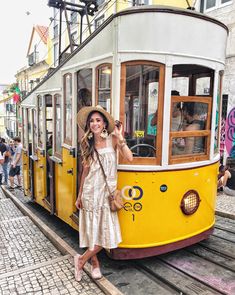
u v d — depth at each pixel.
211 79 3.68
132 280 3.24
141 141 3.39
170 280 3.19
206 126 3.68
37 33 22.70
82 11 5.63
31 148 7.13
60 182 4.76
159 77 3.22
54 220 5.80
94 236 2.90
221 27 3.59
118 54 3.15
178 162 3.40
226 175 6.68
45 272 3.23
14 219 5.34
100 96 3.52
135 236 3.29
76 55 4.04
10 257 3.76
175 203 3.41
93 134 2.90
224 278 3.21
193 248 3.91
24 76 26.08
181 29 3.22
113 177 2.93
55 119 5.00
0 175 10.23
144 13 3.10
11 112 33.12
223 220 5.13
